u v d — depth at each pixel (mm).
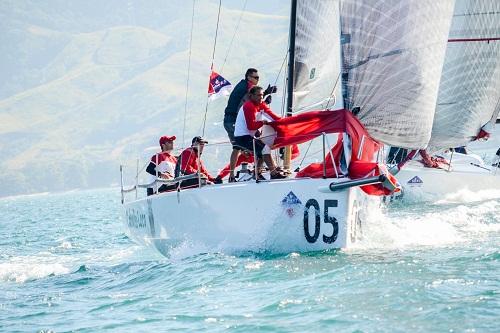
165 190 38719
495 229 38500
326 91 39188
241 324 23266
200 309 25734
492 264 28109
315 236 31906
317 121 31875
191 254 35531
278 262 31031
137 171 41656
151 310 26641
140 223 40719
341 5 30859
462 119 51844
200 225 34469
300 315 23500
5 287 35875
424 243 33938
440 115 51844
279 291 26641
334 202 31469
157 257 41406
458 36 51344
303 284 27141
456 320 21625
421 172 59406
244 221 32969
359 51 30969
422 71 31000
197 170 37094
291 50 38688
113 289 31875
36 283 36219
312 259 30828
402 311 22812
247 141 34406
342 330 21656
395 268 28188
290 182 32062
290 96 38719
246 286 28109
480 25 51125
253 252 33062
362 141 31609
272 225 32469
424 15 30578
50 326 26109
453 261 29078
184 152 37750
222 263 32156
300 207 31984
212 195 33531
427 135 32219
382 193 31516
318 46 38625
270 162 33938
